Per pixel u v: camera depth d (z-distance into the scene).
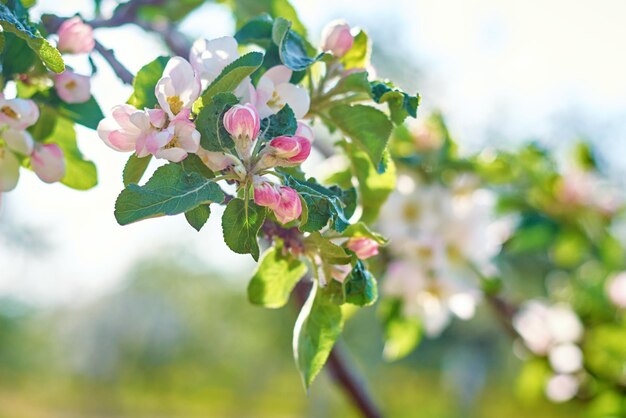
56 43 0.54
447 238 0.91
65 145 0.55
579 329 1.11
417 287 0.90
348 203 0.50
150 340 7.75
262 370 7.98
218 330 7.59
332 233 0.49
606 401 1.09
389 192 0.58
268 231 0.49
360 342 5.02
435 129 0.93
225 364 8.00
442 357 5.48
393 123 0.52
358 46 0.53
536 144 1.08
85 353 7.88
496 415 6.17
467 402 5.64
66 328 7.96
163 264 7.75
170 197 0.43
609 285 1.12
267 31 0.53
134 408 8.66
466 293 0.91
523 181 1.07
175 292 7.76
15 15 0.48
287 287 0.53
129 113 0.45
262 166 0.45
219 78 0.45
